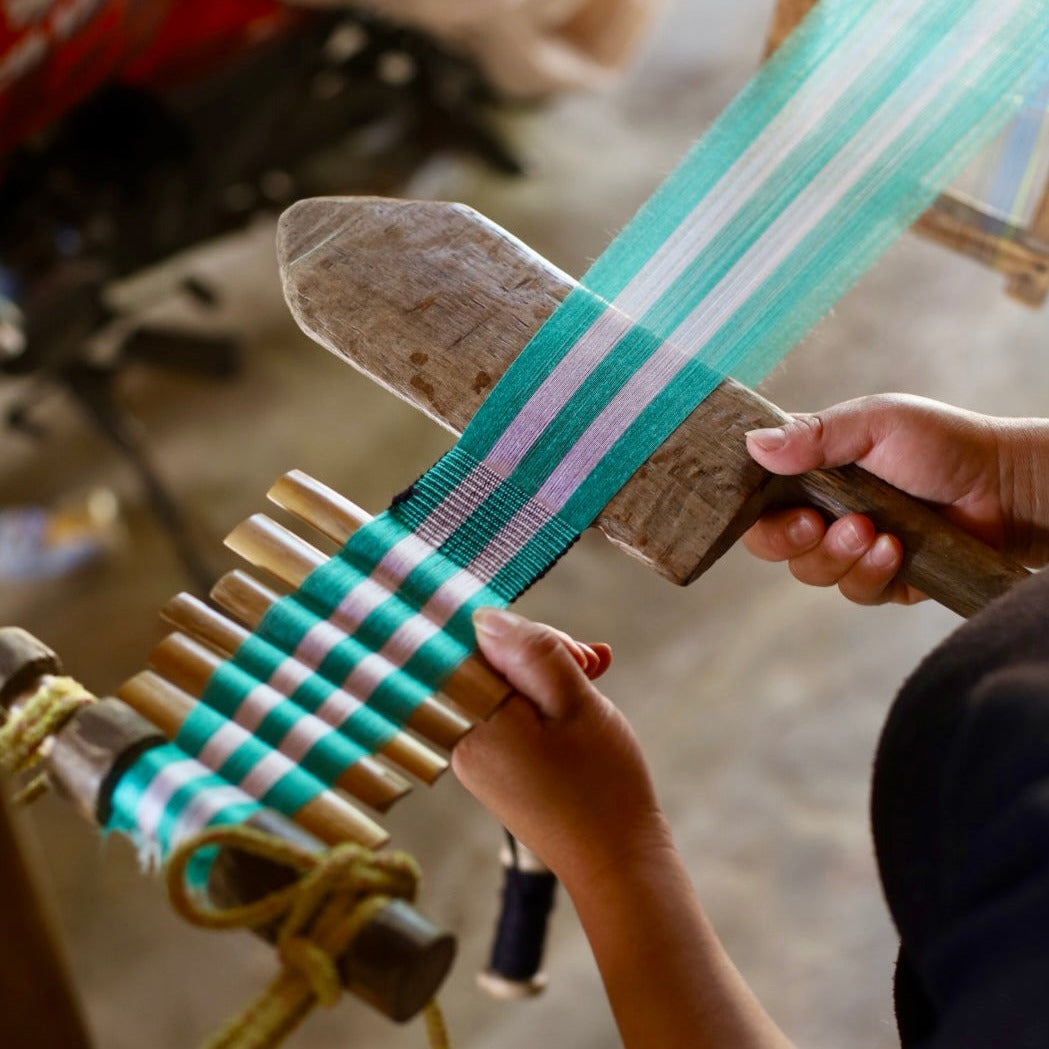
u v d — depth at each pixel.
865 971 1.58
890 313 2.53
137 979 1.66
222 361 2.37
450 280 0.72
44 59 1.61
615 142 3.03
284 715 0.57
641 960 0.55
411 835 1.79
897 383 2.41
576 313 0.72
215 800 0.51
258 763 0.54
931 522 0.70
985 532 0.75
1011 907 0.41
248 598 0.62
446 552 0.66
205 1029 1.62
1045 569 0.49
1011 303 2.54
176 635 0.60
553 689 0.57
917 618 1.99
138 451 2.01
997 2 0.74
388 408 2.44
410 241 0.73
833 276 0.74
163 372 2.48
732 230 0.75
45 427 2.38
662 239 0.75
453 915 1.71
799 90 0.76
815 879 1.68
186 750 0.55
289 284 0.72
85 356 2.05
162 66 1.85
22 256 1.81
